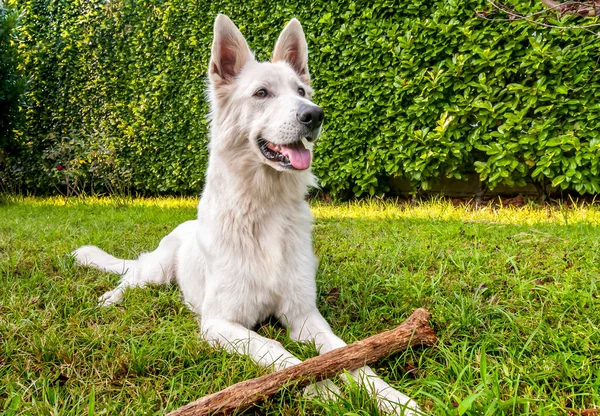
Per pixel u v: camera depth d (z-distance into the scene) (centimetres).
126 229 166
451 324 76
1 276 101
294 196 86
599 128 159
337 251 129
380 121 200
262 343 72
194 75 240
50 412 57
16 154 279
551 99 161
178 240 113
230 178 85
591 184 161
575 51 156
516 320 77
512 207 177
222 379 65
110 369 67
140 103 261
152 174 268
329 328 79
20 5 284
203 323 82
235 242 82
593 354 67
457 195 204
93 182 288
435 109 183
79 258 119
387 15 194
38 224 172
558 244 117
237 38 95
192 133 246
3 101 249
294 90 93
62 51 281
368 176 201
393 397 60
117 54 268
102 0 269
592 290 85
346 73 205
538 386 60
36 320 80
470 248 121
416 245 126
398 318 83
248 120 86
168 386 64
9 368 67
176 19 244
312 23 206
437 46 182
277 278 81
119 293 98
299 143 84
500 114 173
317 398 59
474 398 52
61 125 290
